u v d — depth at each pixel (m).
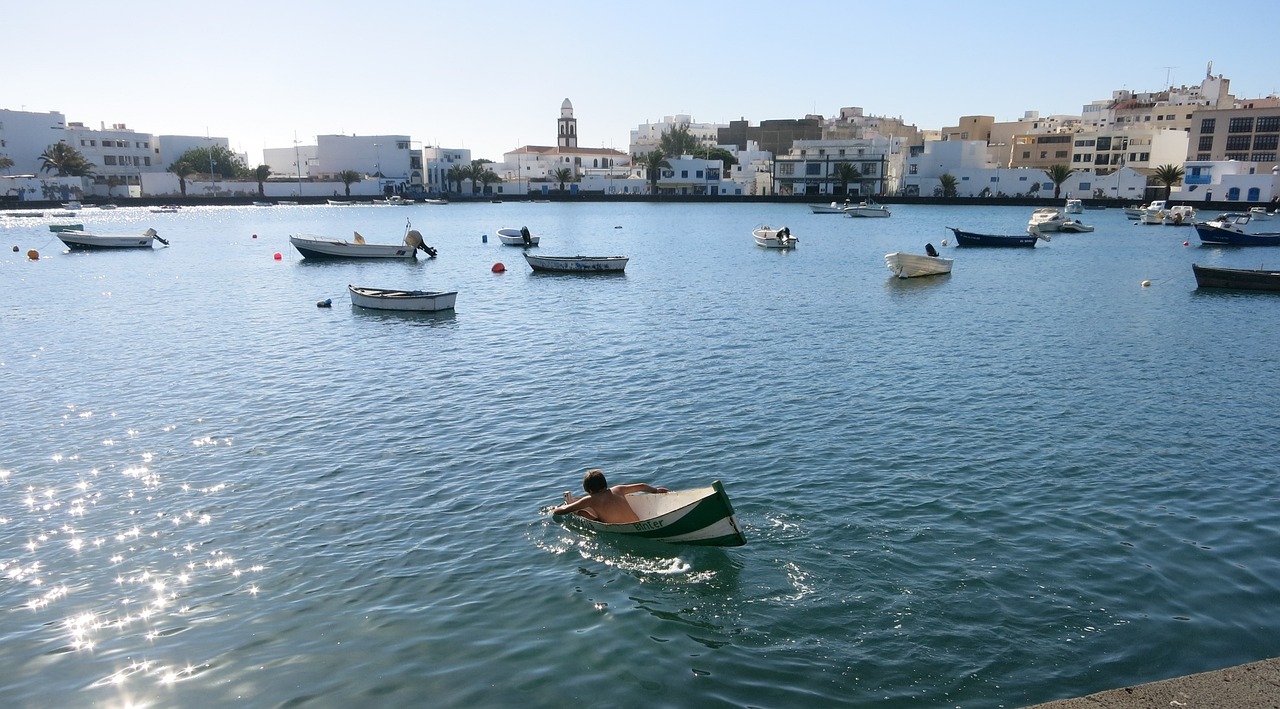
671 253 76.50
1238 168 136.25
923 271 56.00
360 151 198.38
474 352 30.77
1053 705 7.39
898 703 9.85
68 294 49.78
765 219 134.12
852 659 10.74
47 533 15.17
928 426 20.53
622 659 10.85
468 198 197.25
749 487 16.56
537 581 12.95
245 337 34.78
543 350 30.91
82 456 19.36
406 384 25.72
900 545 13.91
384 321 38.50
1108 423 20.77
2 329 37.41
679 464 17.98
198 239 96.25
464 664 10.81
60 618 12.25
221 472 18.08
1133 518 14.94
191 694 10.37
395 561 13.73
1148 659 10.62
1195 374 26.36
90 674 10.83
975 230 108.62
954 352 30.02
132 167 183.88
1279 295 46.75
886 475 17.14
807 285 51.94
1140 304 43.16
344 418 22.00
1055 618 11.62
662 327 35.84
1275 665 7.83
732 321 37.41
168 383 26.44
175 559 14.02
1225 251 77.56
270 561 13.84
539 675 10.54
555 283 53.69
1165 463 17.80
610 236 99.12
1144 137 159.12
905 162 173.25
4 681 10.72
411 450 19.25
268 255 76.69
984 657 10.73
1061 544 13.91
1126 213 133.38
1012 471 17.33
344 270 63.91
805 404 22.62
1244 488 16.34
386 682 10.47
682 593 12.47
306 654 11.13
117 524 15.49
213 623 11.98
